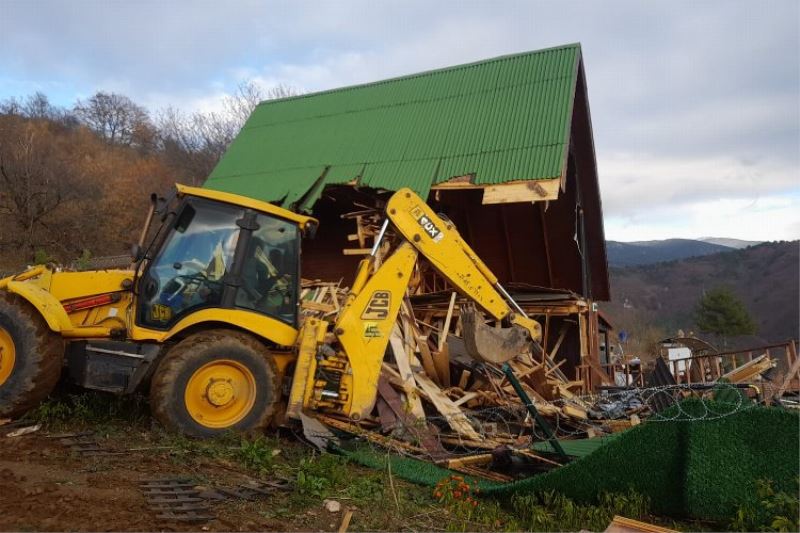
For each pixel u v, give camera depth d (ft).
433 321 41.55
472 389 31.94
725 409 17.66
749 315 174.70
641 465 18.33
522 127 44.83
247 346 22.44
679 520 18.06
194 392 21.77
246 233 23.79
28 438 19.24
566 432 30.25
